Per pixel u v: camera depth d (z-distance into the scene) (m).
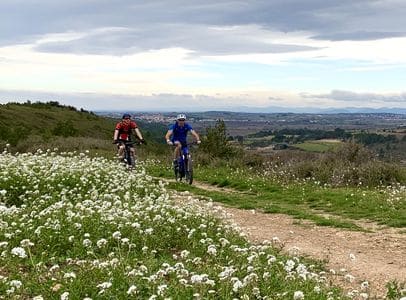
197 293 6.29
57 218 10.29
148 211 11.41
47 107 113.25
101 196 14.32
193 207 12.34
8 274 7.50
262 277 7.21
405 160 25.80
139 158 34.38
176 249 9.59
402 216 15.12
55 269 7.47
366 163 25.27
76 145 45.00
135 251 8.75
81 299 6.37
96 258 8.23
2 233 9.20
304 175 25.11
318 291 6.75
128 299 6.29
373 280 9.05
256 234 12.81
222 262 8.52
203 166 30.44
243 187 22.86
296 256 9.67
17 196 15.25
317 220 14.81
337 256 10.79
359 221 15.20
